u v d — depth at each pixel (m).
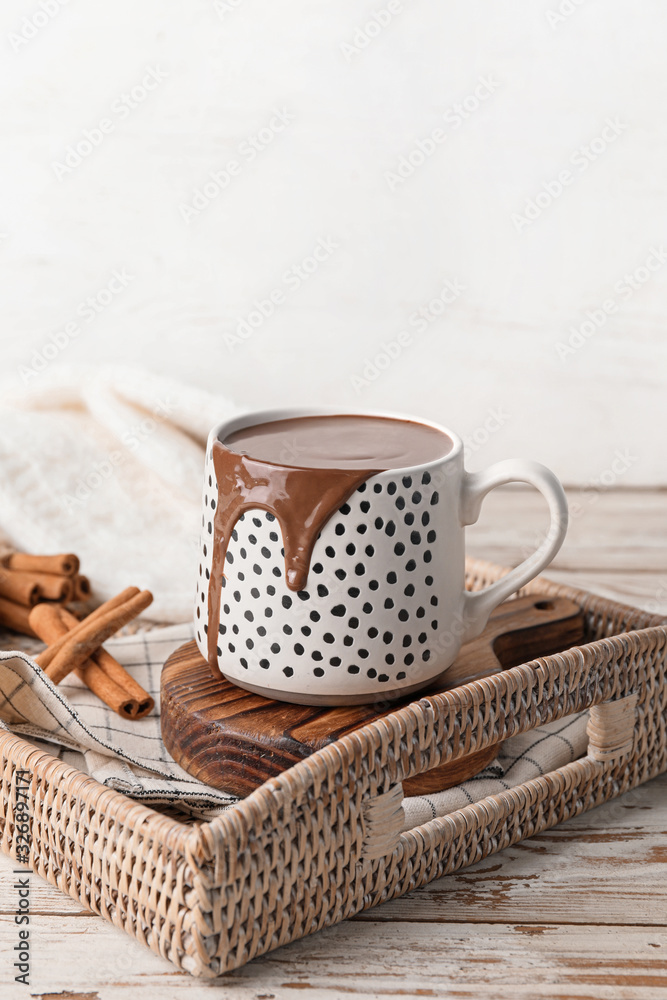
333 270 1.41
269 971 0.67
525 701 0.72
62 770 0.69
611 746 0.75
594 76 1.31
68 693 0.80
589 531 1.15
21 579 0.89
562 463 1.44
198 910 0.65
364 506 0.70
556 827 0.75
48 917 0.69
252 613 0.72
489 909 0.70
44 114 1.38
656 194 1.33
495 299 1.39
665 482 1.43
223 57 1.35
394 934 0.69
